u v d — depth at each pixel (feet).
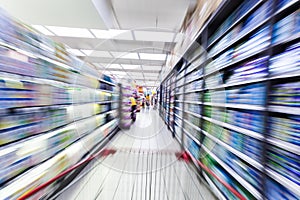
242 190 3.69
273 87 2.73
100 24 10.21
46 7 8.50
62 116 5.47
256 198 3.03
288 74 2.37
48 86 4.58
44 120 4.37
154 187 5.98
